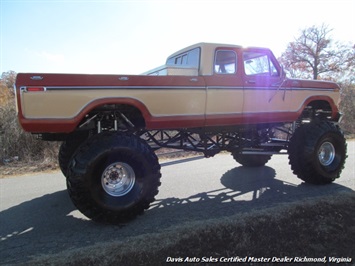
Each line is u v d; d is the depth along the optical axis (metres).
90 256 2.82
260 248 2.84
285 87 5.09
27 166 7.27
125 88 3.74
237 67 4.64
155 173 3.80
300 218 3.53
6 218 3.88
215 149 5.14
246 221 3.48
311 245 2.88
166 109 4.05
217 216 3.70
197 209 4.00
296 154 5.03
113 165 3.63
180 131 4.74
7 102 9.96
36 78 3.33
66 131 3.52
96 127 4.13
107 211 3.49
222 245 2.93
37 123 3.37
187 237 3.13
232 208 3.97
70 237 3.27
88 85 3.55
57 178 6.03
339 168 5.19
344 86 17.55
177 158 7.87
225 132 4.98
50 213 4.03
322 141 4.99
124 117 4.11
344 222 3.40
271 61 5.07
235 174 5.93
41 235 3.34
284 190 4.77
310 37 24.69
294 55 25.22
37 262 2.74
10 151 8.01
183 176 5.83
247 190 4.82
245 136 5.42
